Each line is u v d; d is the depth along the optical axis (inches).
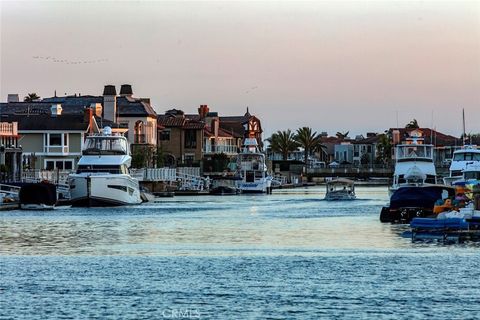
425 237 6166.3
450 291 4254.4
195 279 4579.2
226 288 4347.9
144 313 3855.8
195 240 6309.1
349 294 4197.8
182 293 4232.3
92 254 5521.7
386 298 4111.7
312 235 6609.3
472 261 5083.7
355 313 3843.5
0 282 4498.0
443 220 6122.1
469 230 6097.4
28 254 5521.7
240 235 6643.7
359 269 4864.7
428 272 4744.1
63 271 4835.1
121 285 4421.8
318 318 3769.7
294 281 4515.3
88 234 6702.8
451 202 6939.0
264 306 3969.0
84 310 3900.1
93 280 4554.6
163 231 6948.8
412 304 3993.6
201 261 5211.6
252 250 5723.4
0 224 7495.1
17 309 3914.9
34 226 7317.9
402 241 6082.7
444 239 6077.8
